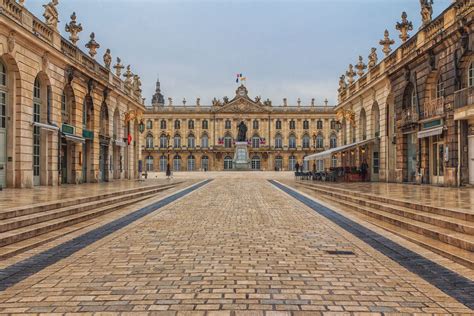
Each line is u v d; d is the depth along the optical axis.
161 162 101.38
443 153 22.30
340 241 8.99
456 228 8.72
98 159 31.53
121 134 37.78
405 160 27.28
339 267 6.82
